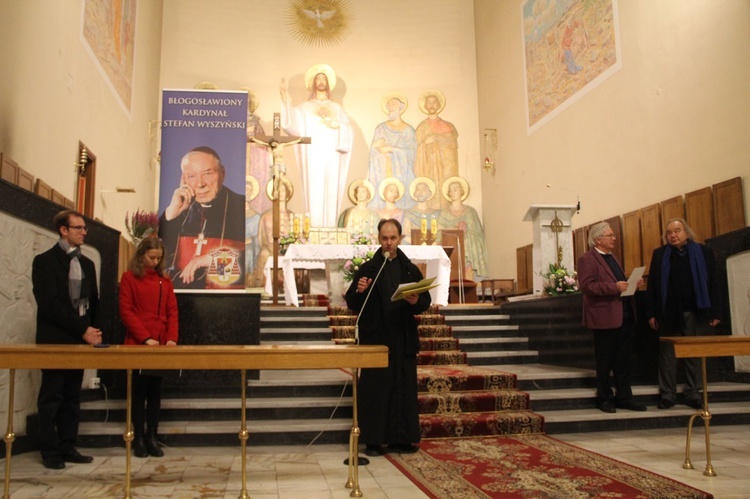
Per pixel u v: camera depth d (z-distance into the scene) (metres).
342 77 16.28
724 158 7.78
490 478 3.93
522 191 13.68
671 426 5.68
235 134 6.73
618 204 10.06
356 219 15.35
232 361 3.40
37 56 7.16
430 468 4.21
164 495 3.63
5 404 4.57
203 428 5.06
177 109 6.70
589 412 5.72
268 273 11.60
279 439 5.11
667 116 8.87
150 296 4.75
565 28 11.83
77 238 4.41
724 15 7.80
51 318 4.19
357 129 16.03
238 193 6.64
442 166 16.03
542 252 8.32
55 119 7.79
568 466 4.23
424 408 5.60
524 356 7.92
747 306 6.59
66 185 8.26
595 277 5.89
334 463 4.45
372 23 16.64
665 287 5.94
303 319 8.80
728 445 4.89
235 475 4.11
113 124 10.72
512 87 14.29
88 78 9.19
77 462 4.43
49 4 7.55
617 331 5.87
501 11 14.99
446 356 7.67
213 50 15.62
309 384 5.90
